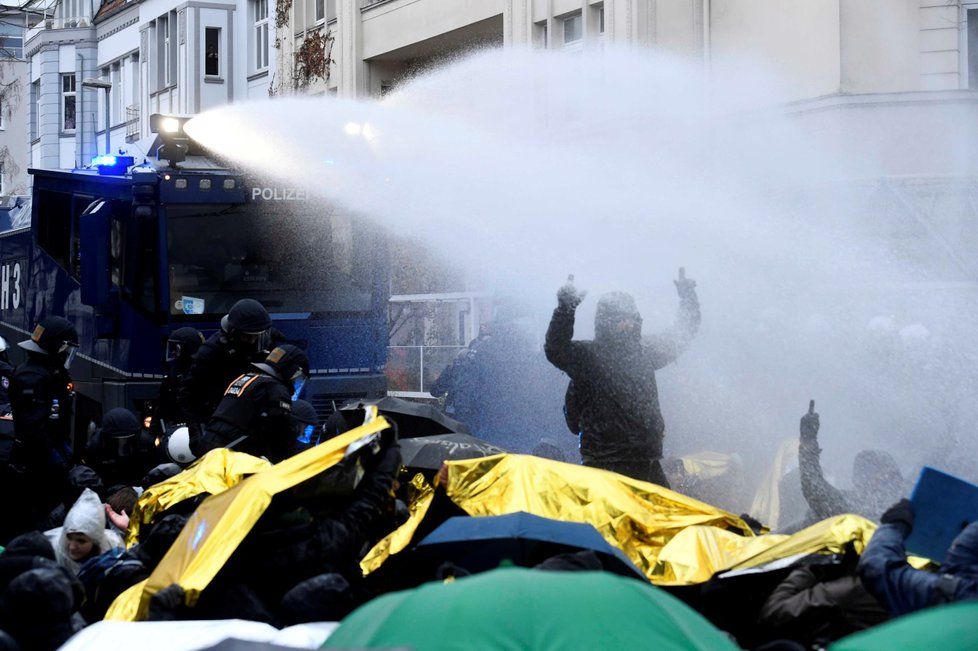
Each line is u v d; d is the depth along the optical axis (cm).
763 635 561
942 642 354
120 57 4619
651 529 675
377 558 686
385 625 371
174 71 3978
